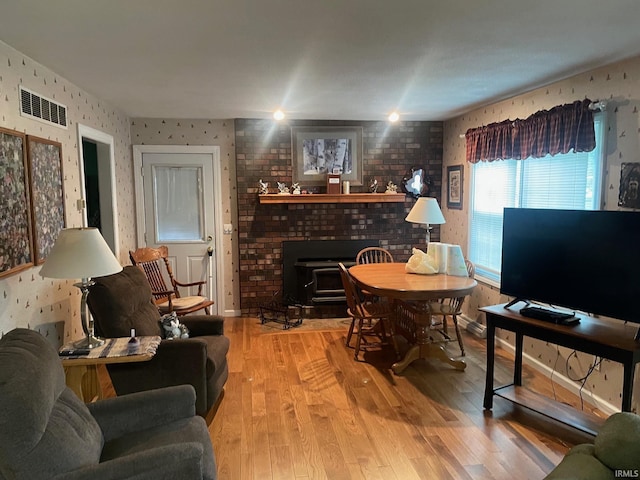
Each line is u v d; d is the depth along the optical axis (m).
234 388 3.32
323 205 5.25
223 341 3.19
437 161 5.38
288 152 5.11
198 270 5.20
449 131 5.18
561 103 3.30
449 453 2.48
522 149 3.62
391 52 2.57
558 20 2.10
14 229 2.39
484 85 3.43
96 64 2.77
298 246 5.23
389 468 2.34
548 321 2.65
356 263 4.98
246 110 4.47
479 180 4.56
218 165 5.07
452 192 5.12
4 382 1.44
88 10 1.93
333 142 5.17
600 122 2.95
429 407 3.02
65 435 1.57
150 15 1.99
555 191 3.45
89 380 2.49
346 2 1.87
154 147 4.93
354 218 5.31
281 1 1.85
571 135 3.06
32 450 1.43
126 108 4.34
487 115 4.33
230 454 2.47
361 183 5.27
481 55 2.64
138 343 2.55
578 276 2.61
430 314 3.72
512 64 2.84
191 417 2.07
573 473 1.41
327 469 2.34
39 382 1.56
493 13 2.01
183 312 4.19
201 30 2.19
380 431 2.71
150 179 5.00
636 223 2.34
